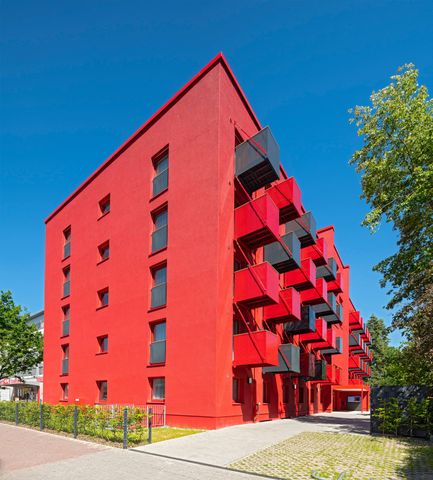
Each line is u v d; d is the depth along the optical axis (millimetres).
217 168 16344
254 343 15422
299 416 25031
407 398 13844
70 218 27391
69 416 14086
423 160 17328
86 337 23047
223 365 15055
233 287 16766
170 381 16125
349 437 13312
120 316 20141
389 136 18641
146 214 19656
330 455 10148
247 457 9875
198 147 17328
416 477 7945
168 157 19203
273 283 16203
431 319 14305
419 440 12727
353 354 52062
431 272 16031
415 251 17641
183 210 17422
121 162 22422
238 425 15625
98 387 21375
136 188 20750
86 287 23969
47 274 29781
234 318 16906
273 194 20094
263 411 18703
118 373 19469
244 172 17703
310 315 23500
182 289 16594
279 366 18406
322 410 34219
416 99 17906
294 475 8164
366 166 19391
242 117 19141
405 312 15625
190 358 15547
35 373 45062
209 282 15555
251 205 17062
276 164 17688
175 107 19016
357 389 38406
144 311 18484
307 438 12969
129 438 11852
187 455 10094
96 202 24328
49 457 10359
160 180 19312
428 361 14672
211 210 16172
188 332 15883
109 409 14039
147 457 9922
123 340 19578
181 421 15242
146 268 18953
